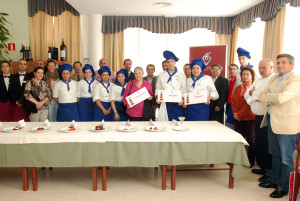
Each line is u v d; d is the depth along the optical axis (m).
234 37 6.31
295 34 4.35
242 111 3.23
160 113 3.48
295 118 2.32
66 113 3.66
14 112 3.86
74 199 2.43
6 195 2.50
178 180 2.89
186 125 2.91
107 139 2.45
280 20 4.55
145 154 2.50
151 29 6.40
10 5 5.37
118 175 3.01
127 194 2.54
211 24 6.45
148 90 3.32
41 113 3.59
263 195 2.55
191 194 2.56
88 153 2.47
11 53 5.42
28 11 5.46
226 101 3.91
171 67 3.38
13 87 3.78
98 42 6.28
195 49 5.59
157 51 6.69
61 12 5.82
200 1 4.99
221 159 2.56
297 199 1.99
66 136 2.42
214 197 2.51
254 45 5.70
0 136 2.39
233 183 2.70
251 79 3.25
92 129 2.59
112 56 6.49
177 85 3.38
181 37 6.67
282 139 2.37
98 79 4.53
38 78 3.50
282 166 2.47
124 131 2.55
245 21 5.71
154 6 5.41
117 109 3.62
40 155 2.45
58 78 4.11
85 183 2.79
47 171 3.11
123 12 6.00
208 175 3.04
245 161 2.54
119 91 3.61
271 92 2.47
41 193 2.55
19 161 2.46
